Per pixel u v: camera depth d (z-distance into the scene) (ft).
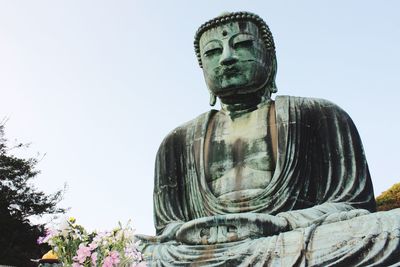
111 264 18.47
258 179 31.17
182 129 35.96
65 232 19.66
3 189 88.22
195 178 33.47
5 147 92.84
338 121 32.42
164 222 33.65
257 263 25.30
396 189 65.26
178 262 27.40
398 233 23.53
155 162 35.96
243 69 33.73
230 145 33.06
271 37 35.55
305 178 30.94
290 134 31.55
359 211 26.37
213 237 27.48
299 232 25.39
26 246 86.28
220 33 34.40
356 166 31.12
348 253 23.90
